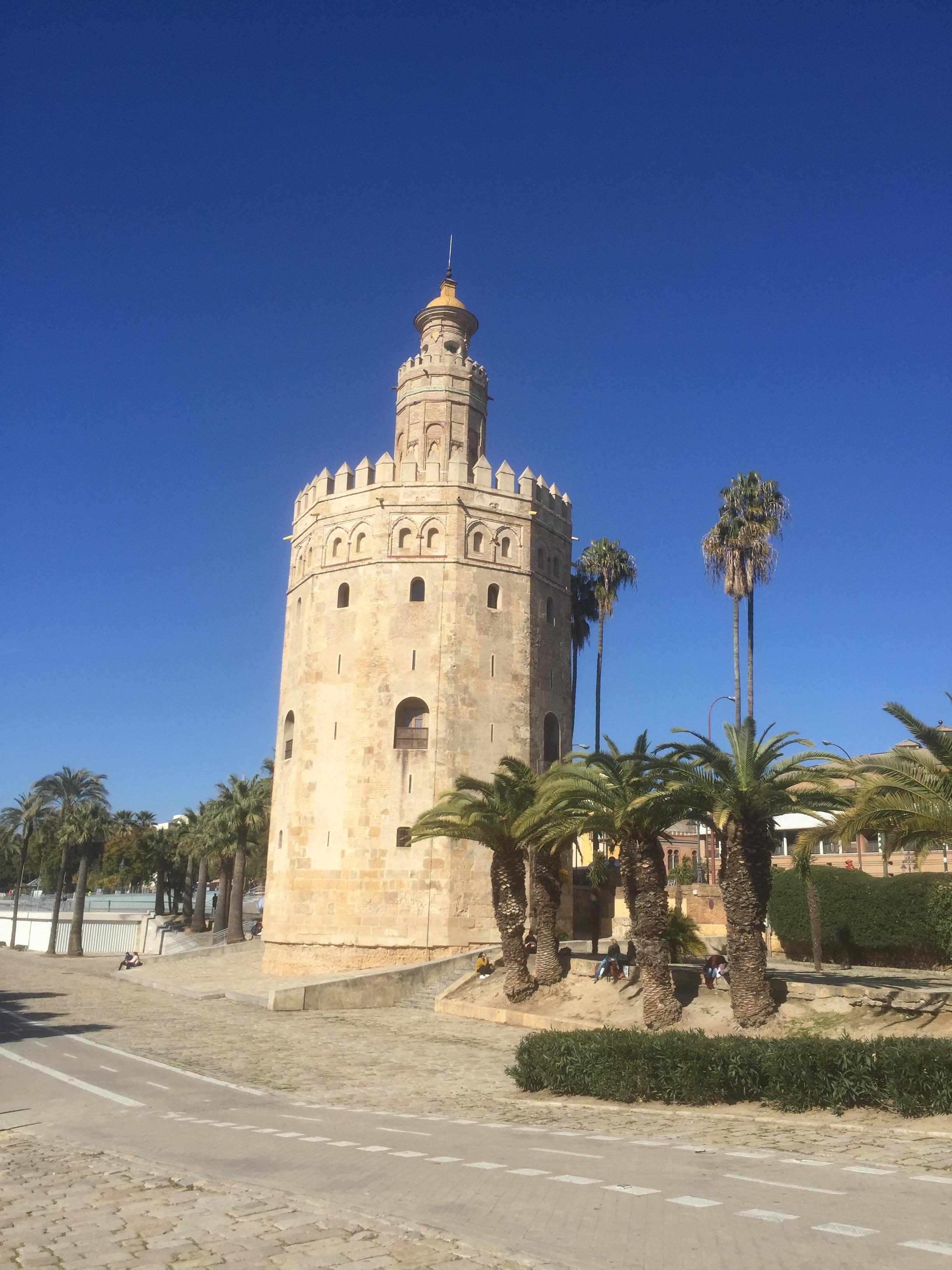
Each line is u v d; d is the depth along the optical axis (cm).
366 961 4547
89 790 8606
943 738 2172
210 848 7706
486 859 4662
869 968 3997
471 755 4753
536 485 5325
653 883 2897
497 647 4944
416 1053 2783
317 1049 2888
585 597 6350
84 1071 2477
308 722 4956
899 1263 834
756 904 2698
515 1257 869
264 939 5000
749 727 2731
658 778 2872
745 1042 1900
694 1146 1423
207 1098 2084
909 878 3934
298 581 5441
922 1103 1602
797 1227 948
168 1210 1090
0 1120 1847
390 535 4981
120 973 5703
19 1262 914
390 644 4850
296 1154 1403
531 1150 1396
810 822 6072
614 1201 1062
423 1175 1212
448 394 5491
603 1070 1927
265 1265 873
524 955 3553
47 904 10119
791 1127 1599
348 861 4669
